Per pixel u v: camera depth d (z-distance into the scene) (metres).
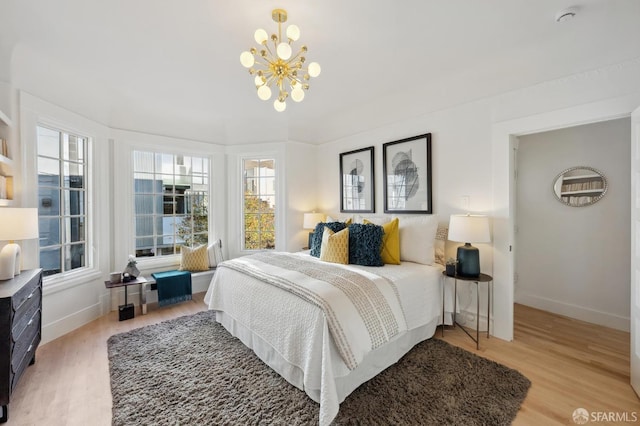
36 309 2.20
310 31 2.15
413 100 3.26
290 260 2.79
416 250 2.83
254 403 1.75
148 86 3.12
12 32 2.14
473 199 2.79
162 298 3.40
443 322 2.71
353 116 3.96
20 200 2.41
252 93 3.34
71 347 2.48
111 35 2.20
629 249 2.78
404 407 1.70
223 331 2.75
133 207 3.66
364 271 2.42
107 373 2.09
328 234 2.90
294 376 1.91
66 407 1.74
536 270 3.41
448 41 2.27
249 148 4.37
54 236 2.83
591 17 1.95
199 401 1.77
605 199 2.91
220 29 2.12
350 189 4.05
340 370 1.69
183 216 4.14
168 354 2.33
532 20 2.01
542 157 3.34
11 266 2.02
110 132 3.42
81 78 2.90
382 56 2.51
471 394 1.81
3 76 2.28
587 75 2.17
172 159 4.05
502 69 2.56
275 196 4.39
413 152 3.26
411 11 1.92
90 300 3.09
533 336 2.66
